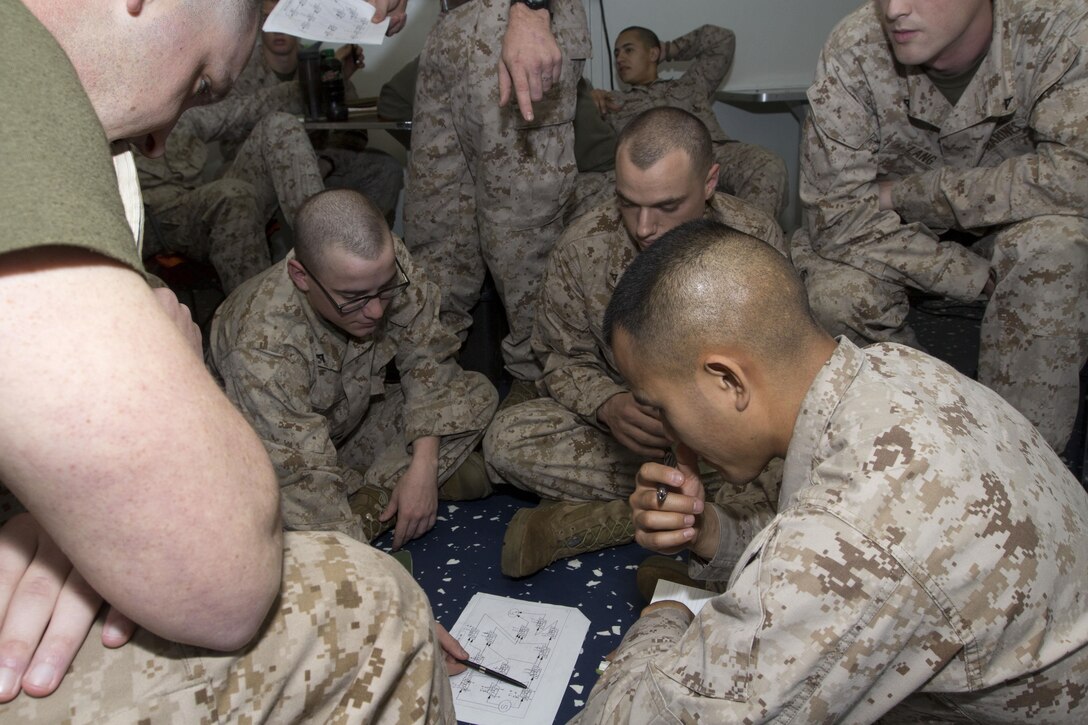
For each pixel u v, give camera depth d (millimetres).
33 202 466
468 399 2053
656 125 1705
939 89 2141
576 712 1404
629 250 1912
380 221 1711
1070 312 1873
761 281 972
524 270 2467
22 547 692
